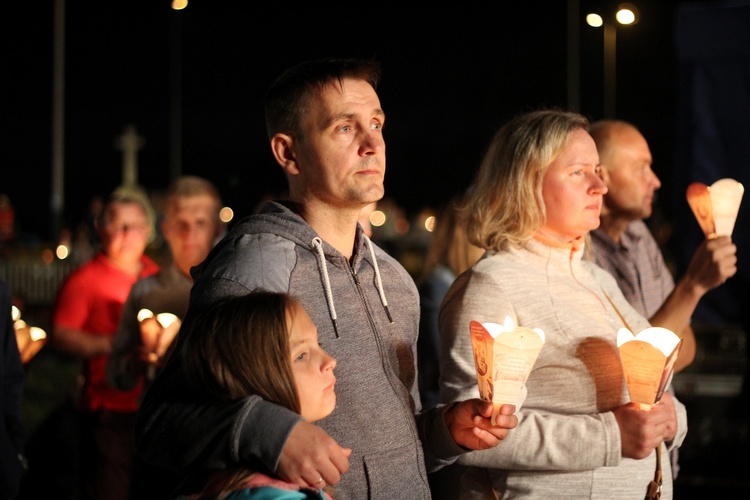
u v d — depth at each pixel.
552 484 3.99
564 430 3.88
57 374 16.06
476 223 4.38
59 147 31.11
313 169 3.54
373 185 3.53
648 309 5.61
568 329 4.09
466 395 4.00
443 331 4.19
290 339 3.05
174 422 3.05
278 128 3.64
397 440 3.46
